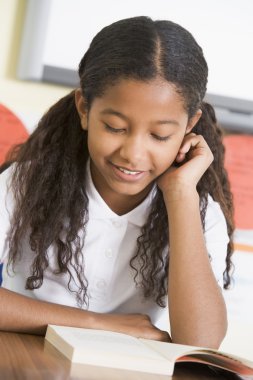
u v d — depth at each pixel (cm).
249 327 178
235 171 179
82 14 169
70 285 108
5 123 169
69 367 69
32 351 75
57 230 106
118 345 77
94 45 96
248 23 175
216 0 173
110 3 170
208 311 96
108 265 108
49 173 107
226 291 177
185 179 103
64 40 168
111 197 107
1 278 121
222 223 115
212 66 173
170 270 99
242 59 174
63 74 169
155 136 90
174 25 93
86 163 108
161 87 88
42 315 87
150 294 110
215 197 118
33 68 167
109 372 70
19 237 107
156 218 108
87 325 88
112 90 88
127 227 108
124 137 90
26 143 111
